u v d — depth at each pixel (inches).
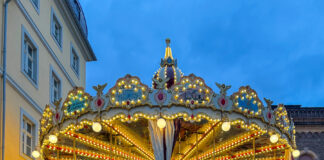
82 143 840.3
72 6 1216.2
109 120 681.0
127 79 680.4
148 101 673.6
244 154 894.4
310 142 1248.2
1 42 807.7
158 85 680.4
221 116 684.1
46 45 1015.6
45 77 1001.5
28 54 942.4
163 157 699.4
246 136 805.2
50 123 738.8
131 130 797.2
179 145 857.5
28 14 927.0
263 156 917.2
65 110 714.2
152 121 706.2
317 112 1274.6
